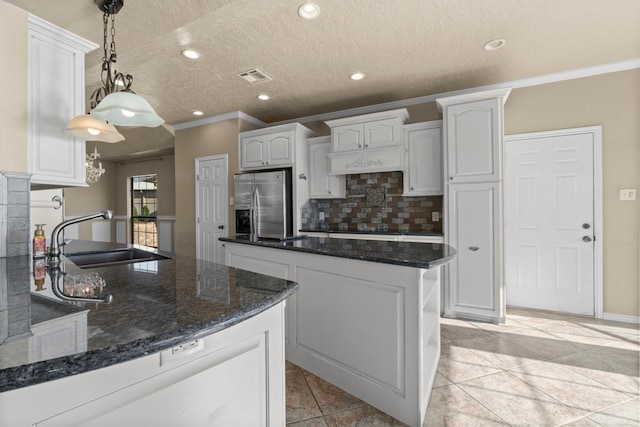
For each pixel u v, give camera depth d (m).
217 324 0.72
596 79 3.04
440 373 2.07
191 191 4.86
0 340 0.60
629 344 2.48
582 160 3.10
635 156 2.91
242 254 2.61
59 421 0.57
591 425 1.57
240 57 2.79
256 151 4.25
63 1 1.65
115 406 0.64
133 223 7.36
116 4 1.67
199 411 0.79
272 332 1.00
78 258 2.05
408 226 3.96
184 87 3.47
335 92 3.65
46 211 3.63
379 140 3.61
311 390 1.87
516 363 2.20
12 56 1.67
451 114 3.09
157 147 5.80
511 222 3.40
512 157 3.38
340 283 1.85
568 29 2.39
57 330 0.65
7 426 0.51
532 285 3.33
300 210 4.09
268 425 0.99
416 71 3.10
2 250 1.65
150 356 0.69
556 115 3.19
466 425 1.58
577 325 2.87
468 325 2.90
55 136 1.86
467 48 2.66
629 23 2.31
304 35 2.45
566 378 2.00
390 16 2.22
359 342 1.76
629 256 2.94
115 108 1.32
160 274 1.22
